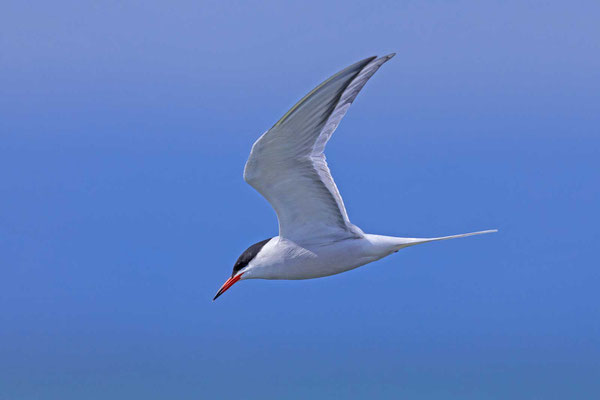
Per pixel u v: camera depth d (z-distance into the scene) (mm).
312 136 10648
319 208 11469
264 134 10430
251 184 11227
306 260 11734
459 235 11445
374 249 11555
